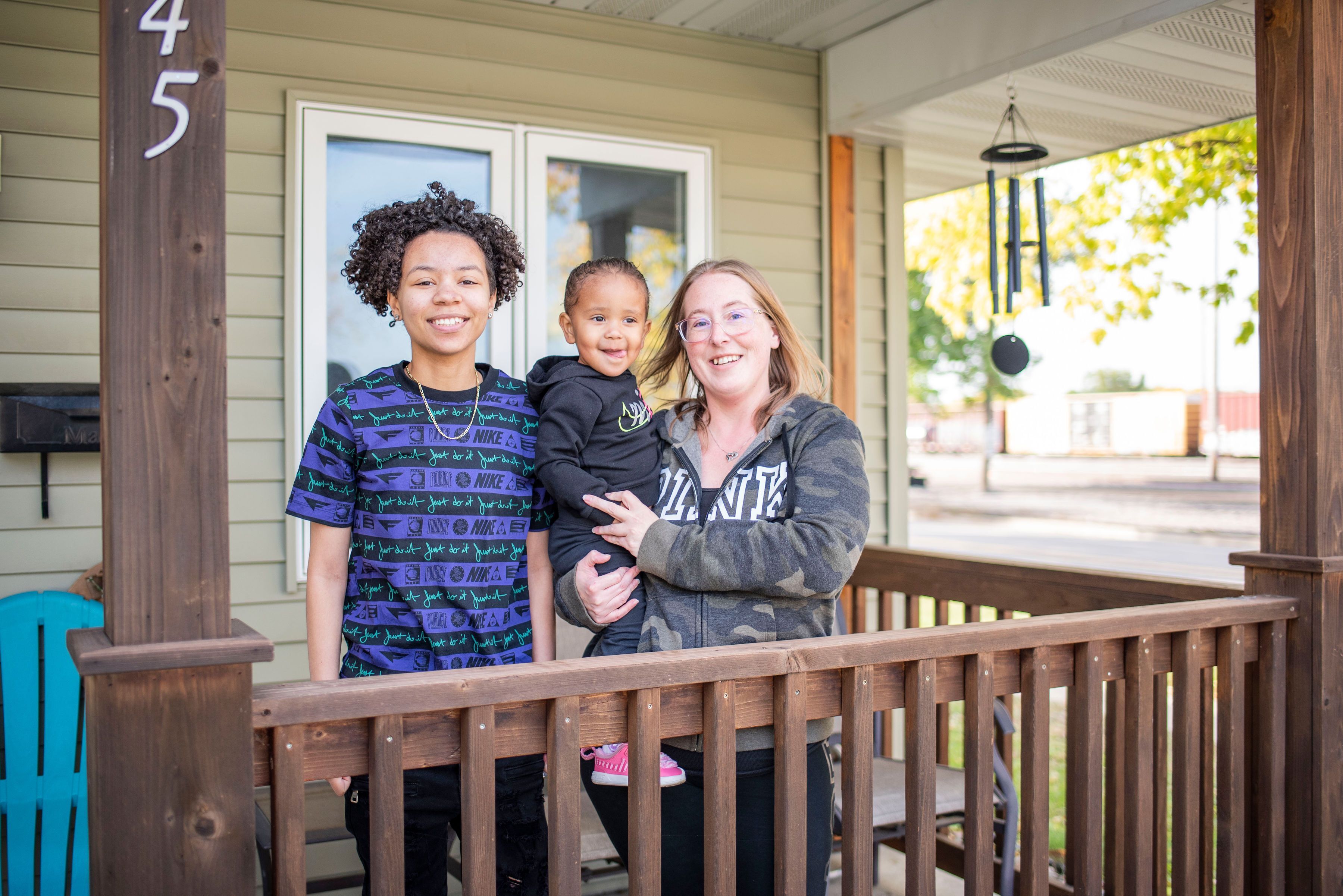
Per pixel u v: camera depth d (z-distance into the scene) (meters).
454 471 1.83
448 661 1.80
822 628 2.00
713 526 1.86
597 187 3.86
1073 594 3.11
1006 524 17.03
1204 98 4.04
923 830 1.94
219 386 1.44
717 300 2.02
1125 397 24.00
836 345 4.36
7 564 3.02
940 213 11.94
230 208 3.28
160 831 1.40
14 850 2.68
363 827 1.81
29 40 3.05
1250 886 2.59
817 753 1.98
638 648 1.94
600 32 3.85
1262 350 2.62
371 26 3.46
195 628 1.43
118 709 1.38
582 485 1.92
